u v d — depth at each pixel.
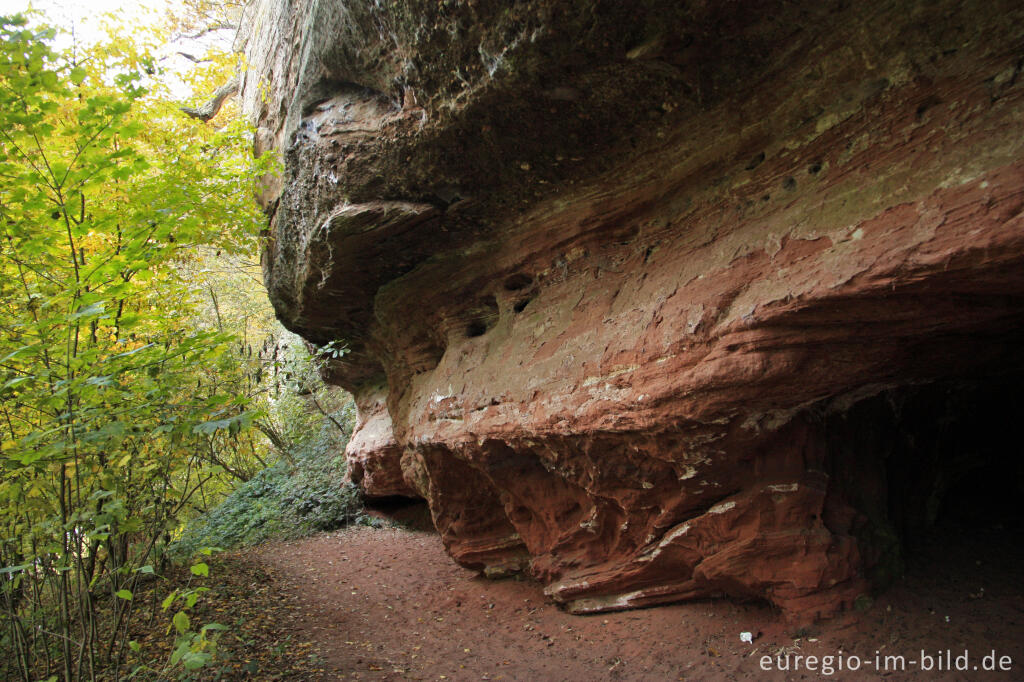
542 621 6.14
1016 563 4.66
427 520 11.46
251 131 8.64
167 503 4.80
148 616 6.54
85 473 4.10
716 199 4.45
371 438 11.52
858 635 4.25
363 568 9.02
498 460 6.05
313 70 6.02
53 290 4.14
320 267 6.82
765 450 4.41
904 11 3.17
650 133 4.40
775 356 3.67
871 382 4.13
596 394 4.72
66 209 3.66
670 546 5.09
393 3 4.22
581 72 3.85
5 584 4.46
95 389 3.45
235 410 4.64
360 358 10.55
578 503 5.95
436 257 6.55
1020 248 2.69
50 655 5.29
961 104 3.07
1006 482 5.81
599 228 5.28
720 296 3.98
